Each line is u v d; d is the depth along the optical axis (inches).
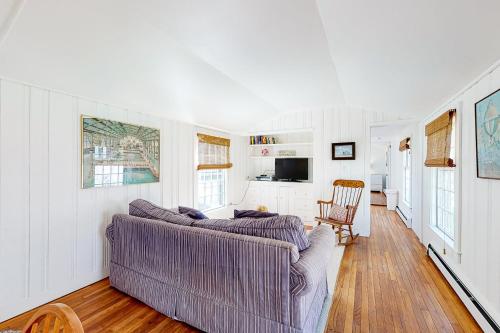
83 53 76.3
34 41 67.1
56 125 90.0
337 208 160.7
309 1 60.1
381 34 68.1
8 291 78.5
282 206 213.8
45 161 87.0
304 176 212.5
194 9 62.7
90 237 101.0
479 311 73.9
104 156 105.7
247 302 63.5
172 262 76.8
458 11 51.0
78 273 96.8
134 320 77.4
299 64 101.0
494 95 67.9
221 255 66.9
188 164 157.9
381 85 112.5
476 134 78.8
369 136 169.3
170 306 77.5
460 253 92.7
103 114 106.0
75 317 27.6
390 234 173.2
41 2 56.7
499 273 67.7
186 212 102.7
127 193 116.6
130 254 88.7
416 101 122.5
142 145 124.0
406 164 216.4
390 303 86.5
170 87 109.9
